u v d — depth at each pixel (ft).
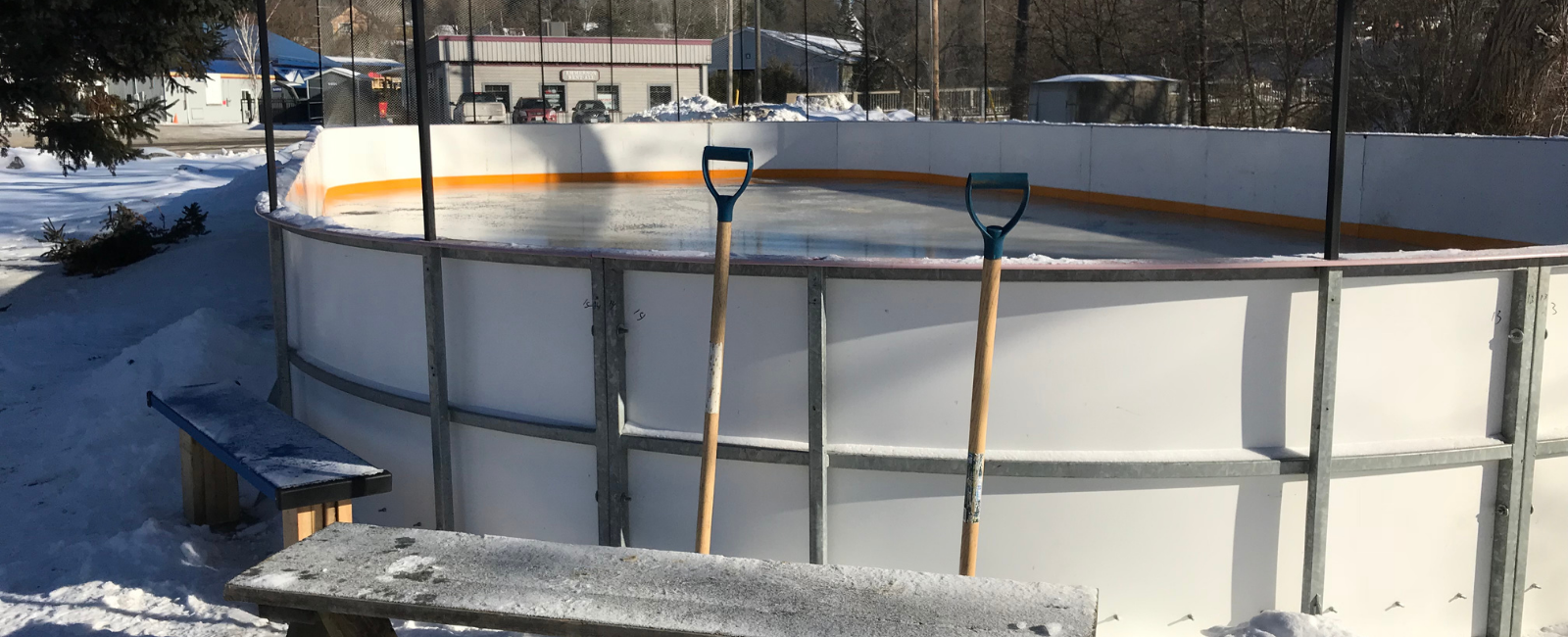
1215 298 11.74
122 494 17.95
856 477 12.52
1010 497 12.25
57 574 14.52
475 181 52.42
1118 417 12.00
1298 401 12.08
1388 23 63.62
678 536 13.35
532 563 9.20
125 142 44.42
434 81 89.04
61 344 30.25
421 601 8.50
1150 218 36.40
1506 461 12.46
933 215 36.88
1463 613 12.89
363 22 67.05
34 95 38.14
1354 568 12.49
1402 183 29.25
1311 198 32.12
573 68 94.02
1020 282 11.73
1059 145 42.96
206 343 24.75
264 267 39.40
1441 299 12.05
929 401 12.13
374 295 15.43
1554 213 25.00
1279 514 12.29
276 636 12.61
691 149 55.67
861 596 8.50
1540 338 12.18
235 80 167.94
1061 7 92.79
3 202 62.69
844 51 110.93
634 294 12.92
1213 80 80.38
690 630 7.91
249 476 13.42
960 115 86.22
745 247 28.07
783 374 12.44
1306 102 71.61
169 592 13.84
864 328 12.10
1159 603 12.43
